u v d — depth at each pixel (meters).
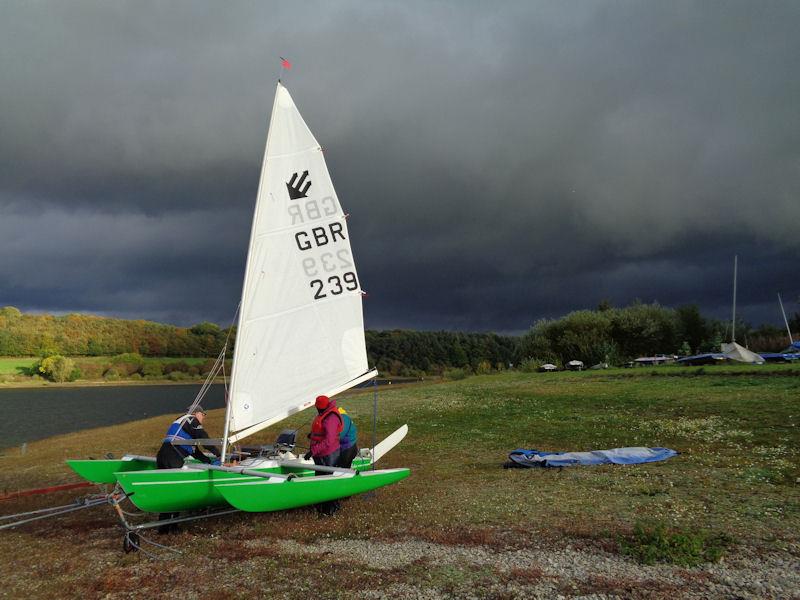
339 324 10.58
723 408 16.19
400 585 6.12
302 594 6.02
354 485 9.16
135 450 16.95
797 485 9.17
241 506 8.20
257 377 9.67
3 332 108.19
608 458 11.73
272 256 9.88
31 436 30.91
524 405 20.41
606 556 6.64
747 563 6.22
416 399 24.97
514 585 5.99
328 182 10.52
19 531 8.99
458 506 9.04
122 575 6.78
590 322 43.66
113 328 119.25
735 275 40.72
